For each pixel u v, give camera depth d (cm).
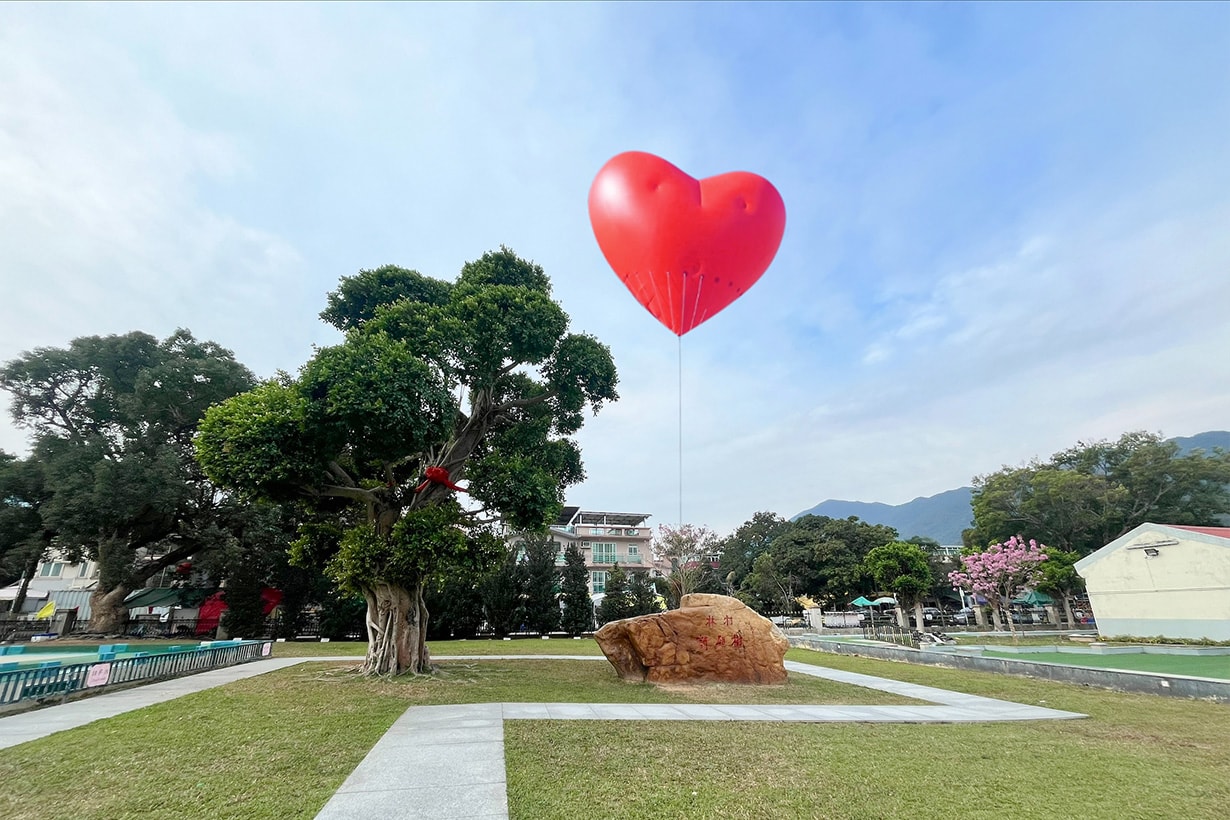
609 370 1742
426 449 1552
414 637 1509
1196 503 4588
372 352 1292
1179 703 1200
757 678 1434
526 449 1884
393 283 1716
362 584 1470
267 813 509
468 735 813
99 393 3123
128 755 684
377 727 860
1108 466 5062
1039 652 2170
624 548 5612
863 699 1247
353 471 1606
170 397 3014
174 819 493
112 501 2670
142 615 4103
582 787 589
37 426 3061
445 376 1477
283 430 1224
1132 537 2641
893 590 3969
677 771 650
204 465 1239
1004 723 988
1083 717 1048
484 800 546
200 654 1557
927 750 772
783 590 5159
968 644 2628
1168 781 643
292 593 3306
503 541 1577
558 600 3975
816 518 5847
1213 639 2323
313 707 1019
